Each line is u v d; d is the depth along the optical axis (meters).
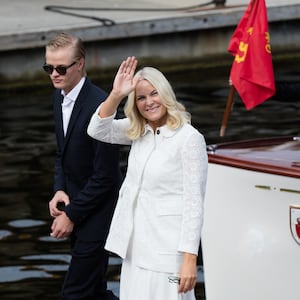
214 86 35.81
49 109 32.94
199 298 17.80
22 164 26.12
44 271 19.20
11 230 21.38
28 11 39.41
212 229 14.72
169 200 12.45
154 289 12.53
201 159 12.36
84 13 38.88
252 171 14.04
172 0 41.44
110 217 14.85
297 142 15.16
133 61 12.69
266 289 14.29
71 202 14.67
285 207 13.80
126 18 37.69
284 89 19.17
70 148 14.75
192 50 38.41
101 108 12.93
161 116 12.50
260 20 19.31
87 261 14.91
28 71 35.94
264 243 14.15
